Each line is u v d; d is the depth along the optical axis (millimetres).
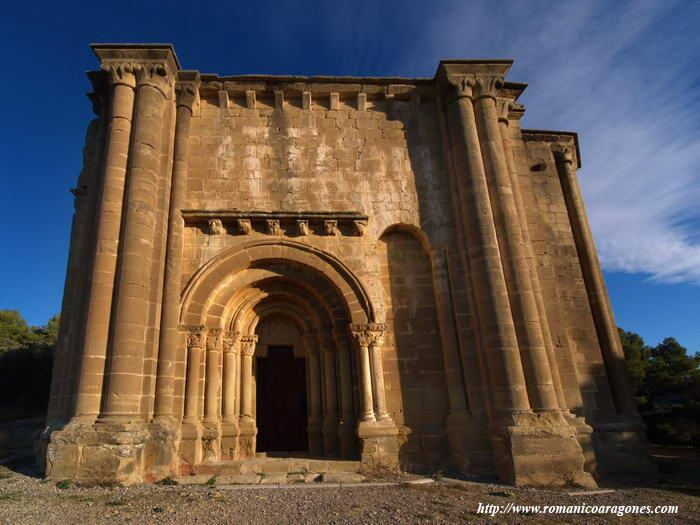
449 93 15016
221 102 15070
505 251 13055
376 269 13641
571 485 10539
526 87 15852
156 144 13094
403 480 10789
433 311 13773
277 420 14234
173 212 13172
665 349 34406
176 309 12336
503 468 11156
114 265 11742
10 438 21031
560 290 15086
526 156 16906
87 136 15430
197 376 12133
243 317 13828
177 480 10461
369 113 15531
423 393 12930
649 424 25375
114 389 10609
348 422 12711
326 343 13789
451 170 14570
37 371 38281
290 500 8508
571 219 17062
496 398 11836
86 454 9859
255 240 13438
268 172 14461
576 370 14172
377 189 14562
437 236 14133
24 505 7812
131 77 13539
